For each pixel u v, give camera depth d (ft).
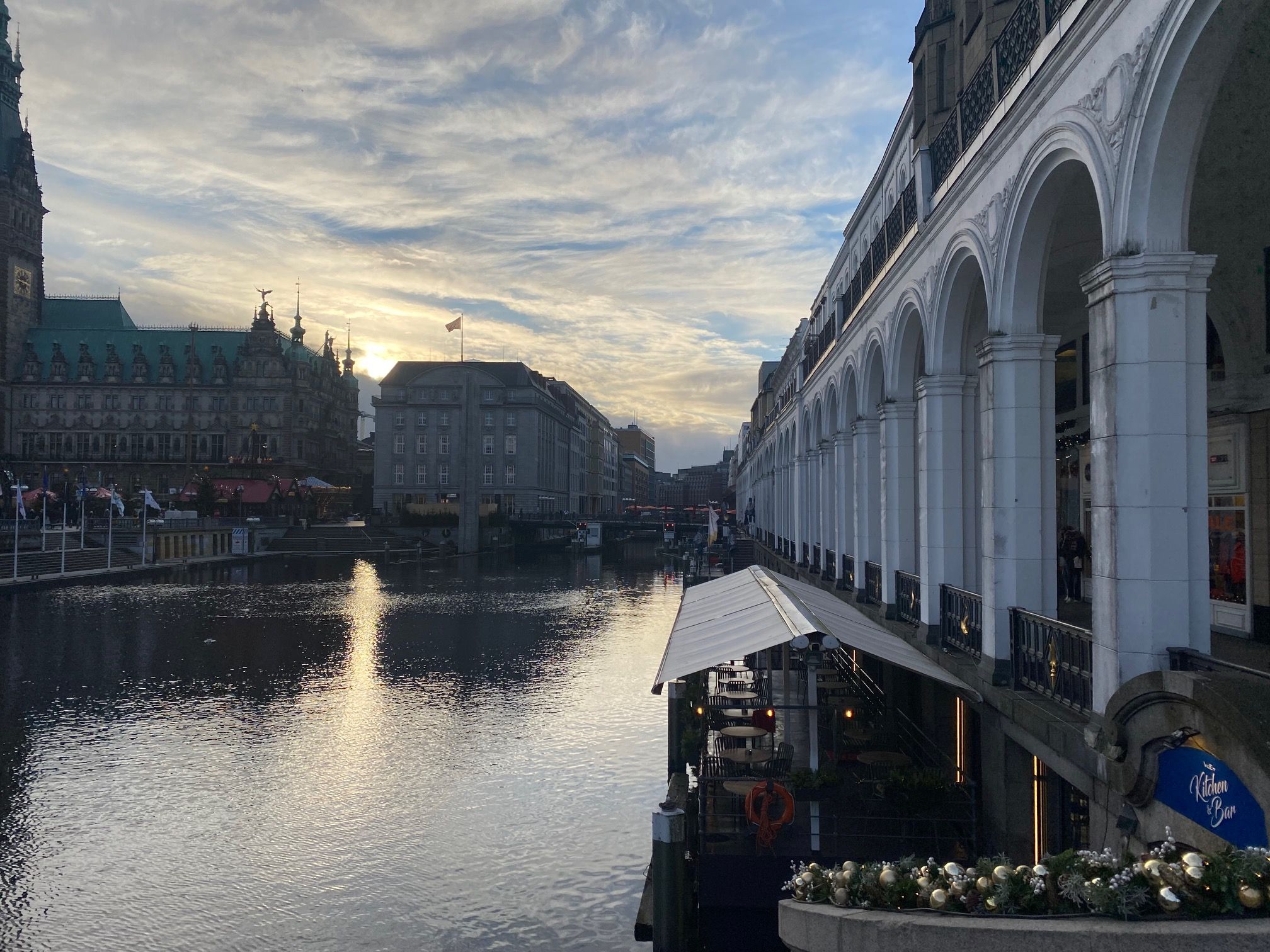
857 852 32.32
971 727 36.70
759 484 221.46
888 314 52.34
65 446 381.60
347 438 470.80
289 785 54.08
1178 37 19.38
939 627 41.06
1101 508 22.90
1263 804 15.65
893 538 50.90
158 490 379.55
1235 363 36.24
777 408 147.64
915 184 44.11
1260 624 35.60
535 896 39.45
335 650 102.37
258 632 115.14
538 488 365.81
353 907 38.42
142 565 204.95
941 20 44.14
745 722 49.01
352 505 426.92
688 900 31.50
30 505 254.68
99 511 272.10
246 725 68.08
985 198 33.14
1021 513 31.42
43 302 405.18
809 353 99.66
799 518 102.68
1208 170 29.17
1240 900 12.44
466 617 133.08
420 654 100.48
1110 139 22.39
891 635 40.93
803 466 103.04
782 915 17.11
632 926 36.86
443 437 357.82
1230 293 35.27
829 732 46.73
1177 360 21.44
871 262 59.36
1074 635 25.84
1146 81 20.61
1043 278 30.66
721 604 45.50
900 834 33.19
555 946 35.24
